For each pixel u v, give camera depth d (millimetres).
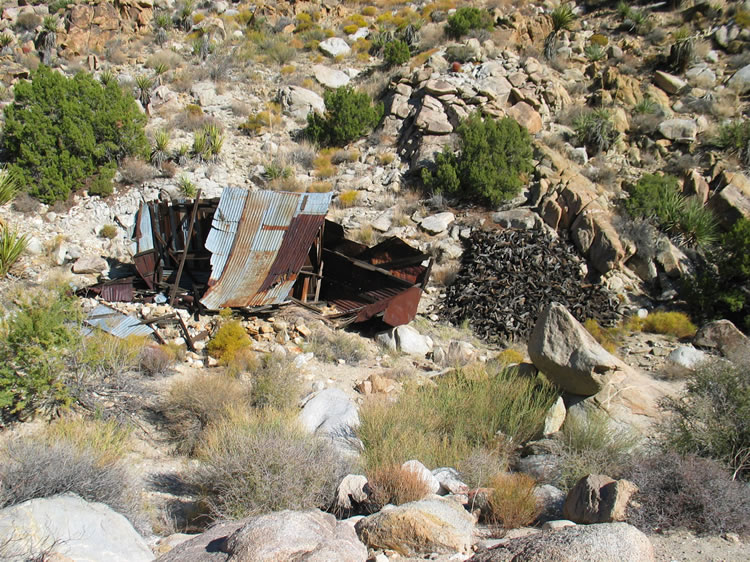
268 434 6910
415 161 21234
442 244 17531
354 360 12164
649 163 20828
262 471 6098
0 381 7855
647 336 14922
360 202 20000
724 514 5117
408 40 28859
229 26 31297
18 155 17750
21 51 26938
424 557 4473
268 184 19969
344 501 6000
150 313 12484
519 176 19641
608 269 16953
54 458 5816
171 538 5410
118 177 18406
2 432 7738
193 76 25922
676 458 5855
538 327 9320
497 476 6629
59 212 17000
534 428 8516
